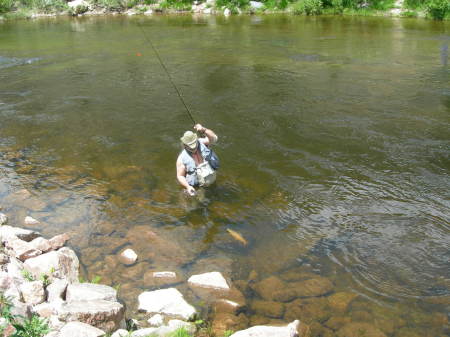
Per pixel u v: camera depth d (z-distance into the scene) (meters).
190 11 22.28
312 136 6.59
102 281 3.62
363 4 20.25
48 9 22.81
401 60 11.12
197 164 4.90
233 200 4.89
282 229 4.36
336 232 4.28
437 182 5.20
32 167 5.80
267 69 10.60
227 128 6.96
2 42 15.19
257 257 3.93
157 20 20.08
